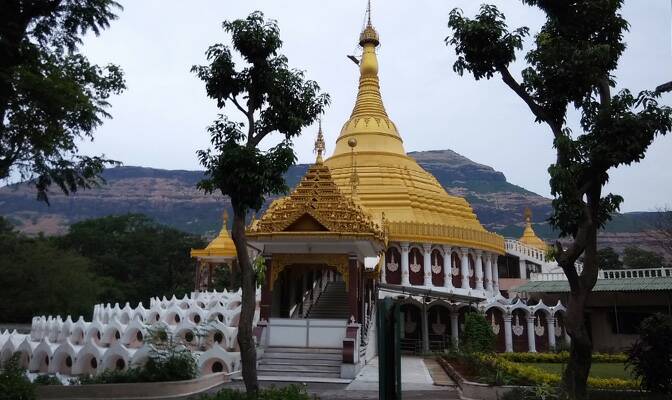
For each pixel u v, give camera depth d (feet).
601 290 136.46
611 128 50.29
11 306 188.96
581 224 50.49
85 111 66.39
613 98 51.88
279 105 54.03
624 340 138.92
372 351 105.19
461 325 134.62
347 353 77.36
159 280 285.23
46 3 61.87
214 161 51.21
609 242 581.12
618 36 55.57
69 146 67.41
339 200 84.58
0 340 107.24
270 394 42.80
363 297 93.71
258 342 82.12
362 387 69.15
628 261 264.11
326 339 82.99
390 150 183.32
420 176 183.73
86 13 65.36
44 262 196.24
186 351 72.69
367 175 170.40
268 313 85.30
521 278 212.02
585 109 53.93
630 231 616.80
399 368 31.35
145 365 68.80
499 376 63.26
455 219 174.60
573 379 49.88
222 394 43.57
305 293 113.70
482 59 56.65
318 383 72.49
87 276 212.64
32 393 53.36
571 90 53.47
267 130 55.57
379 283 128.36
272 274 86.58
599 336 143.64
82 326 104.37
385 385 31.35
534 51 56.34
